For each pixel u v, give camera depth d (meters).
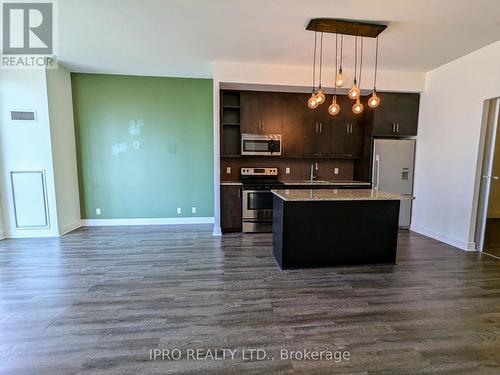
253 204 4.70
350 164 5.57
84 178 4.95
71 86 4.71
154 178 5.12
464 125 3.86
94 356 1.75
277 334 1.99
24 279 2.86
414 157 4.86
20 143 4.13
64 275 2.96
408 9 2.58
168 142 5.08
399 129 4.79
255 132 4.91
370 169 4.86
